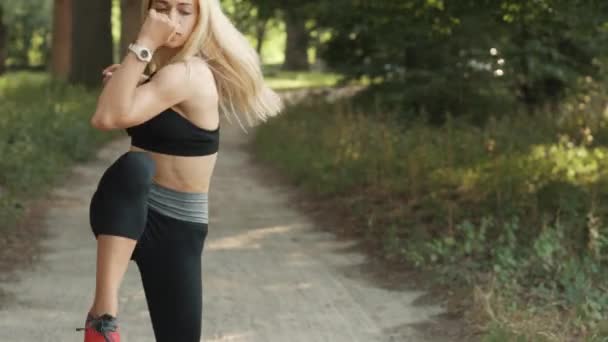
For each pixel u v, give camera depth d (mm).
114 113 3598
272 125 23375
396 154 14578
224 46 3875
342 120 18516
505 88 20953
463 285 8289
